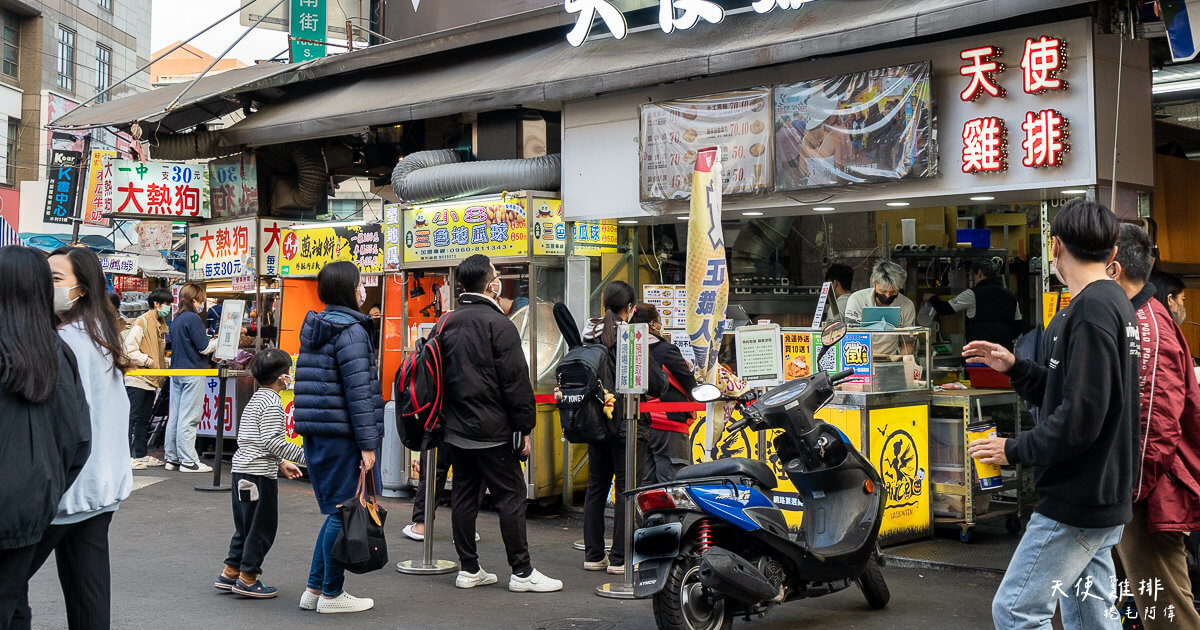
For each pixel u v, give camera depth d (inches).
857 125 276.2
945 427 290.2
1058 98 249.4
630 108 328.5
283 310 429.1
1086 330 131.7
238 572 243.1
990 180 259.1
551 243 341.7
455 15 400.2
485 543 303.9
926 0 261.7
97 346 163.2
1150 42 270.5
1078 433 129.4
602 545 267.3
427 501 268.4
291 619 222.5
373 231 398.9
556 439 346.3
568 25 357.4
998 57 256.5
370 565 217.8
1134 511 151.0
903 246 374.3
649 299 342.6
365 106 378.9
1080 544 135.6
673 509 194.1
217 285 503.8
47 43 1190.3
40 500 141.9
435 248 363.3
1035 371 148.9
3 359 140.0
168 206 474.6
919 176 265.4
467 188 360.2
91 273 165.6
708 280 262.8
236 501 240.7
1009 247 390.9
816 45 265.1
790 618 223.5
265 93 452.4
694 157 308.5
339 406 221.3
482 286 245.9
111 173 464.1
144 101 457.7
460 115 411.5
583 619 221.9
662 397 266.5
